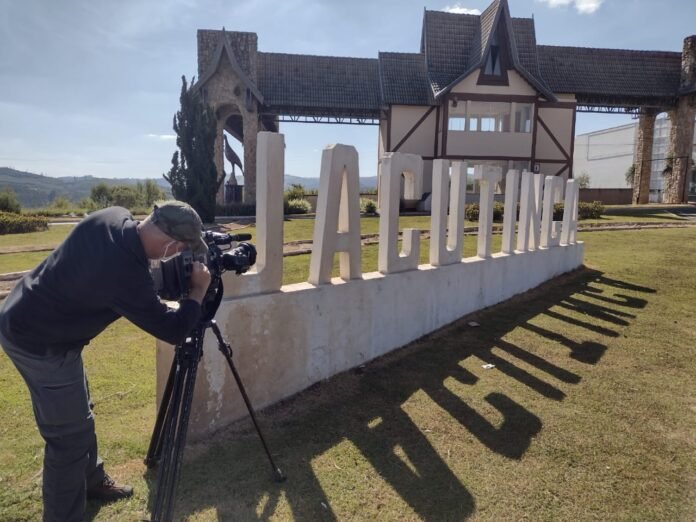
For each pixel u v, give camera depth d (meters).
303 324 3.70
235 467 2.77
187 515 2.36
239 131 29.92
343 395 3.71
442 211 5.31
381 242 4.63
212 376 3.11
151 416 3.37
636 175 30.36
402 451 2.96
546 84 25.41
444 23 25.34
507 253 6.72
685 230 13.66
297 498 2.51
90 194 39.88
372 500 2.52
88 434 2.15
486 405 3.57
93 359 4.47
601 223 15.50
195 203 17.97
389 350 4.64
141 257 1.90
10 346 1.93
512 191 6.65
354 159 4.05
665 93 26.61
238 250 2.53
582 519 2.41
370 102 25.28
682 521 2.39
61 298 1.87
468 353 4.64
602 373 4.18
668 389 3.87
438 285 5.23
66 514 2.13
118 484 2.54
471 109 25.19
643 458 2.92
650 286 7.31
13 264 9.03
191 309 2.06
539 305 6.35
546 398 3.70
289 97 24.67
